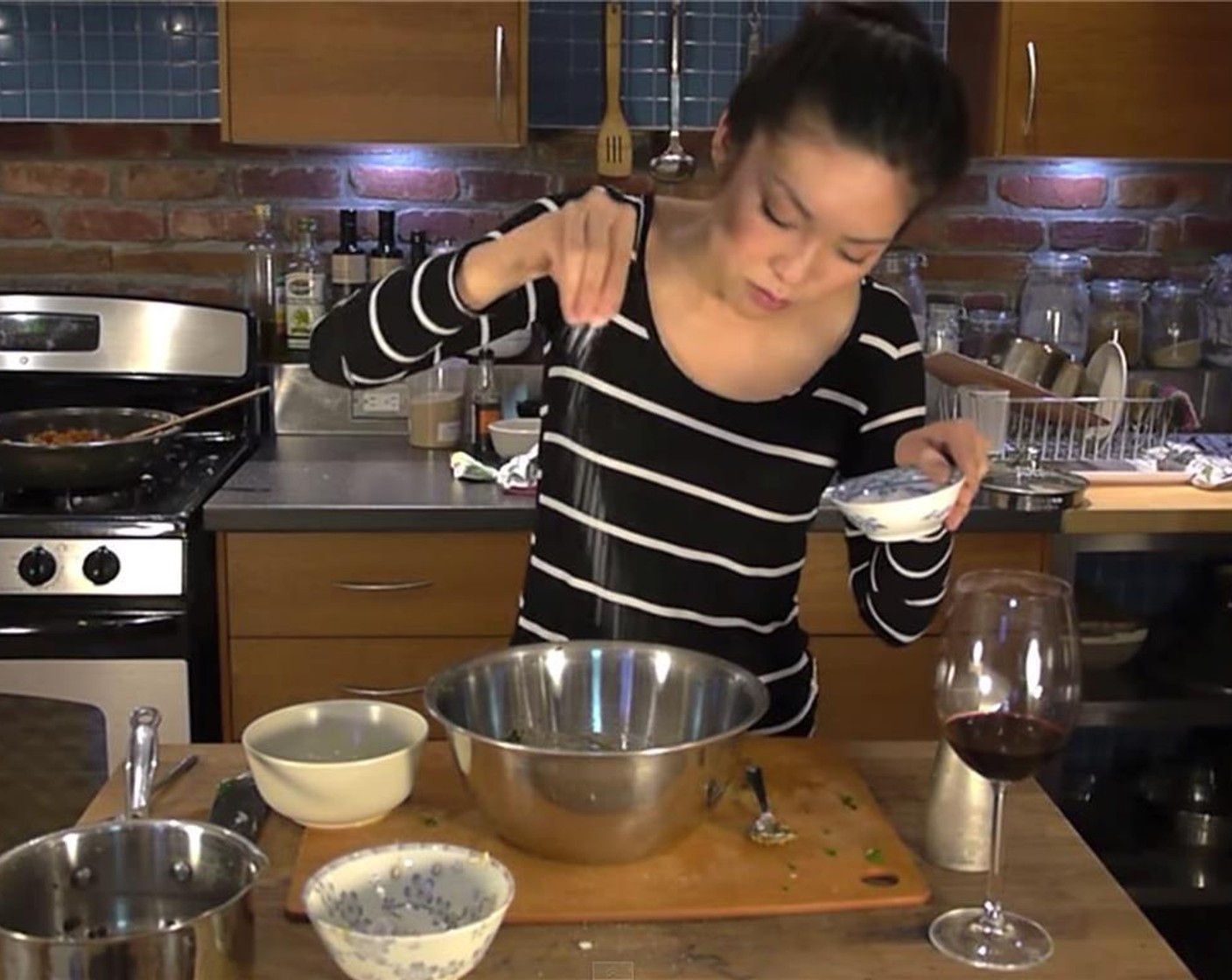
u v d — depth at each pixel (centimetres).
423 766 141
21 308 285
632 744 141
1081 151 279
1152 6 274
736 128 127
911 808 136
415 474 270
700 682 138
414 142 274
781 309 131
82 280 308
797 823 129
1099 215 317
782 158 119
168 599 241
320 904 104
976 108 286
